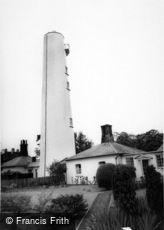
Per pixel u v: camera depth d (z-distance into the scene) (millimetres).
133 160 16297
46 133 20812
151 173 6766
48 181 17328
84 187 13914
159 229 5527
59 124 20875
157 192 6461
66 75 22938
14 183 15141
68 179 18328
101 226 5652
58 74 22250
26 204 7668
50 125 20906
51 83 21922
